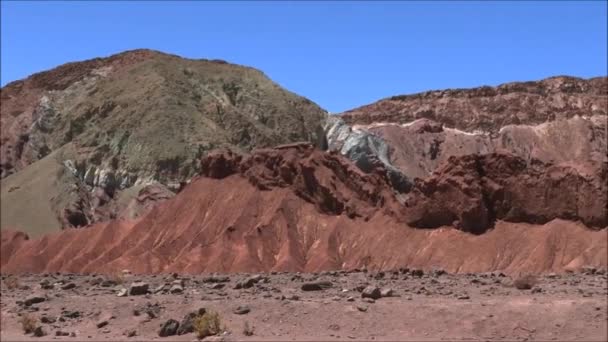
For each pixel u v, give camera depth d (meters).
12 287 34.06
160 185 150.38
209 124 173.38
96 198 154.50
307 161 112.94
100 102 181.25
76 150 168.38
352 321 21.45
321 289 26.69
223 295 26.03
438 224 99.06
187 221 112.69
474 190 98.12
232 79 198.00
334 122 196.88
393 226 101.50
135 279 35.97
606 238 86.94
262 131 180.75
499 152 101.62
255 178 114.69
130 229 115.00
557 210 94.50
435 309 21.75
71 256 112.69
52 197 151.25
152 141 162.75
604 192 91.44
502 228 95.50
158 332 22.08
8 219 143.88
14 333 23.41
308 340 20.03
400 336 20.20
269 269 96.50
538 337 19.77
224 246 101.69
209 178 120.94
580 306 21.36
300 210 108.56
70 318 24.69
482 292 25.00
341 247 101.19
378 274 33.03
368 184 111.44
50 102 188.50
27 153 179.88
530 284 26.34
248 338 20.53
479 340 19.73
